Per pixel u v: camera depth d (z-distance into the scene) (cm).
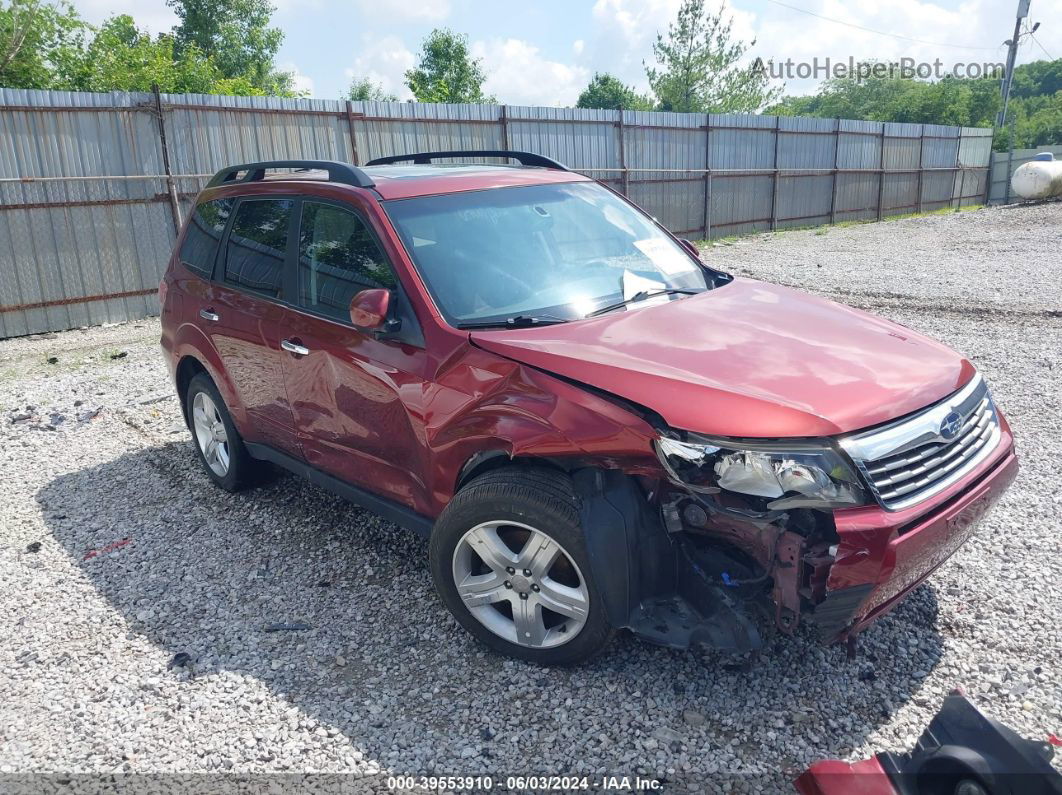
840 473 259
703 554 291
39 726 307
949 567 379
